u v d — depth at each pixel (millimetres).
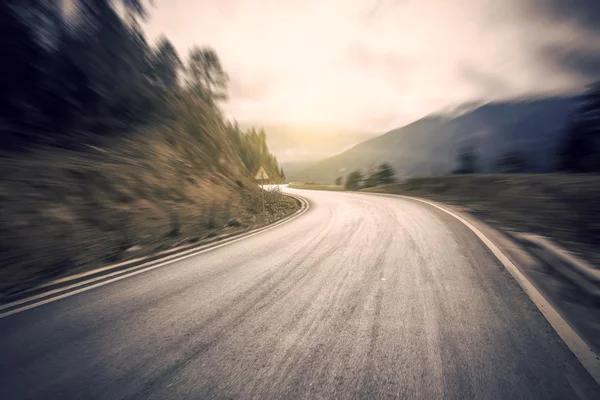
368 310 2863
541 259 4129
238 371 2062
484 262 4125
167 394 1863
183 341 2502
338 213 10828
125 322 2902
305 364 2098
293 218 10531
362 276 3832
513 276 3531
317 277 3912
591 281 3057
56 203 7141
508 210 8406
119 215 7969
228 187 15906
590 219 5711
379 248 5219
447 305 2871
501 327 2424
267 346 2357
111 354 2352
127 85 14625
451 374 1911
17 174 7426
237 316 2916
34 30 10531
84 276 4516
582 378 1803
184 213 9844
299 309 2990
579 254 4051
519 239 5246
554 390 1728
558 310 2648
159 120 15844
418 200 14031
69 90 11289
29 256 5211
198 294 3561
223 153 20109
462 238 5664
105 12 14281
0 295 3842
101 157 10258
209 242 6852
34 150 8883
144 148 12570
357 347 2264
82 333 2715
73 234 6391
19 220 6078
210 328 2705
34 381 2047
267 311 2988
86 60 12445
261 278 4027
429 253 4719
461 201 12094
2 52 9328
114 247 6125
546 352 2068
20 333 2752
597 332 2270
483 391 1753
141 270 4699
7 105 9133
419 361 2057
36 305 3420
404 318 2670
